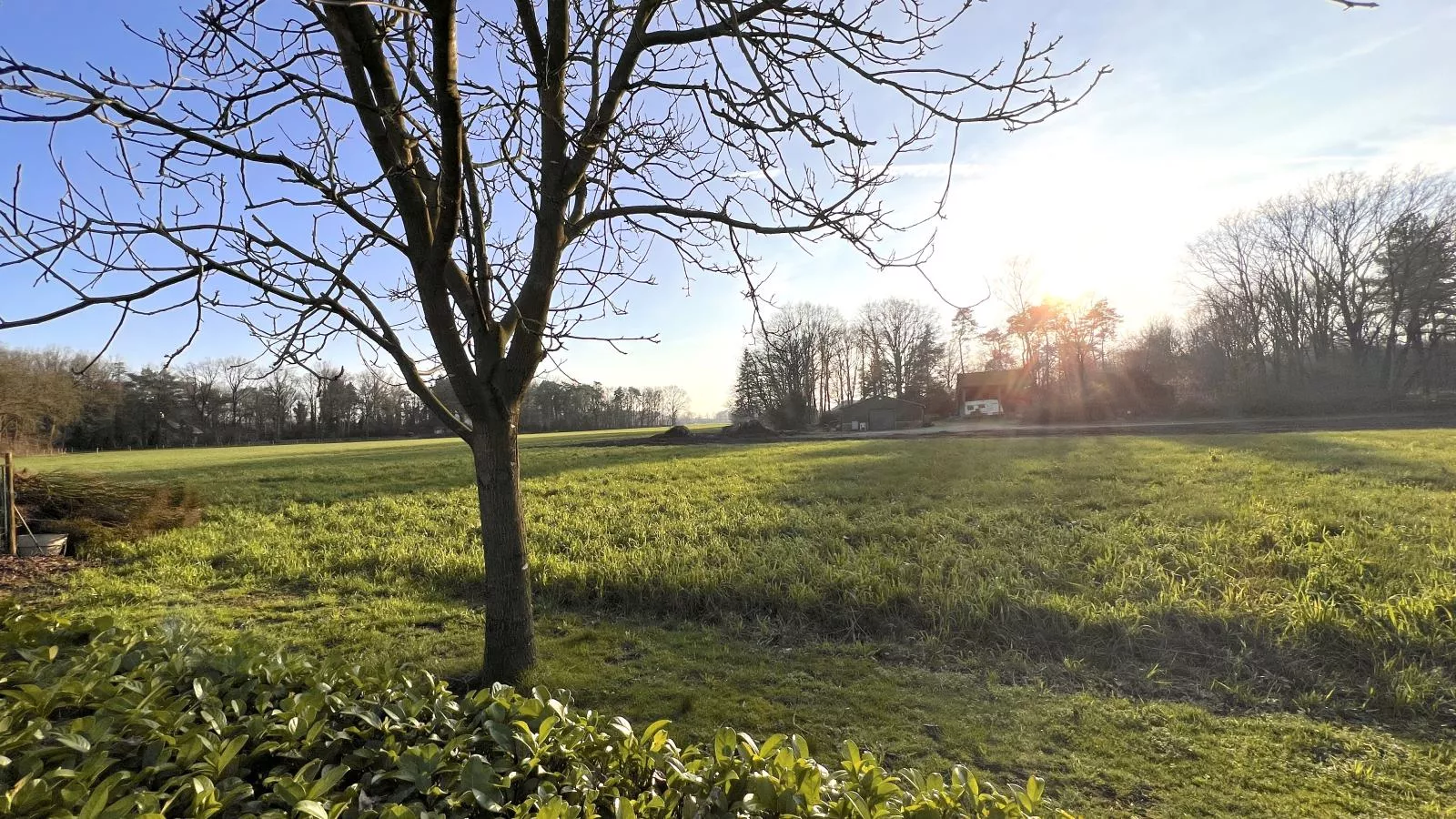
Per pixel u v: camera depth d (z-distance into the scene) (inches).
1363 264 1702.8
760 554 311.1
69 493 418.0
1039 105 124.5
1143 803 130.0
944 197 130.8
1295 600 228.7
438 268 131.3
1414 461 505.7
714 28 142.3
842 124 137.6
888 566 276.1
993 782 135.8
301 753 79.2
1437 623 204.7
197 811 62.4
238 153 105.9
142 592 280.8
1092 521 350.6
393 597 276.1
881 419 2208.4
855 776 78.9
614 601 268.2
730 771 75.4
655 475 644.1
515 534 164.1
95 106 89.4
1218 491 416.8
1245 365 1823.3
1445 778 139.5
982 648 214.1
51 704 83.6
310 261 123.4
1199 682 191.0
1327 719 167.9
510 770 77.0
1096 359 2180.1
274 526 443.2
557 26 151.3
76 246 104.3
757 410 2396.7
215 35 114.2
